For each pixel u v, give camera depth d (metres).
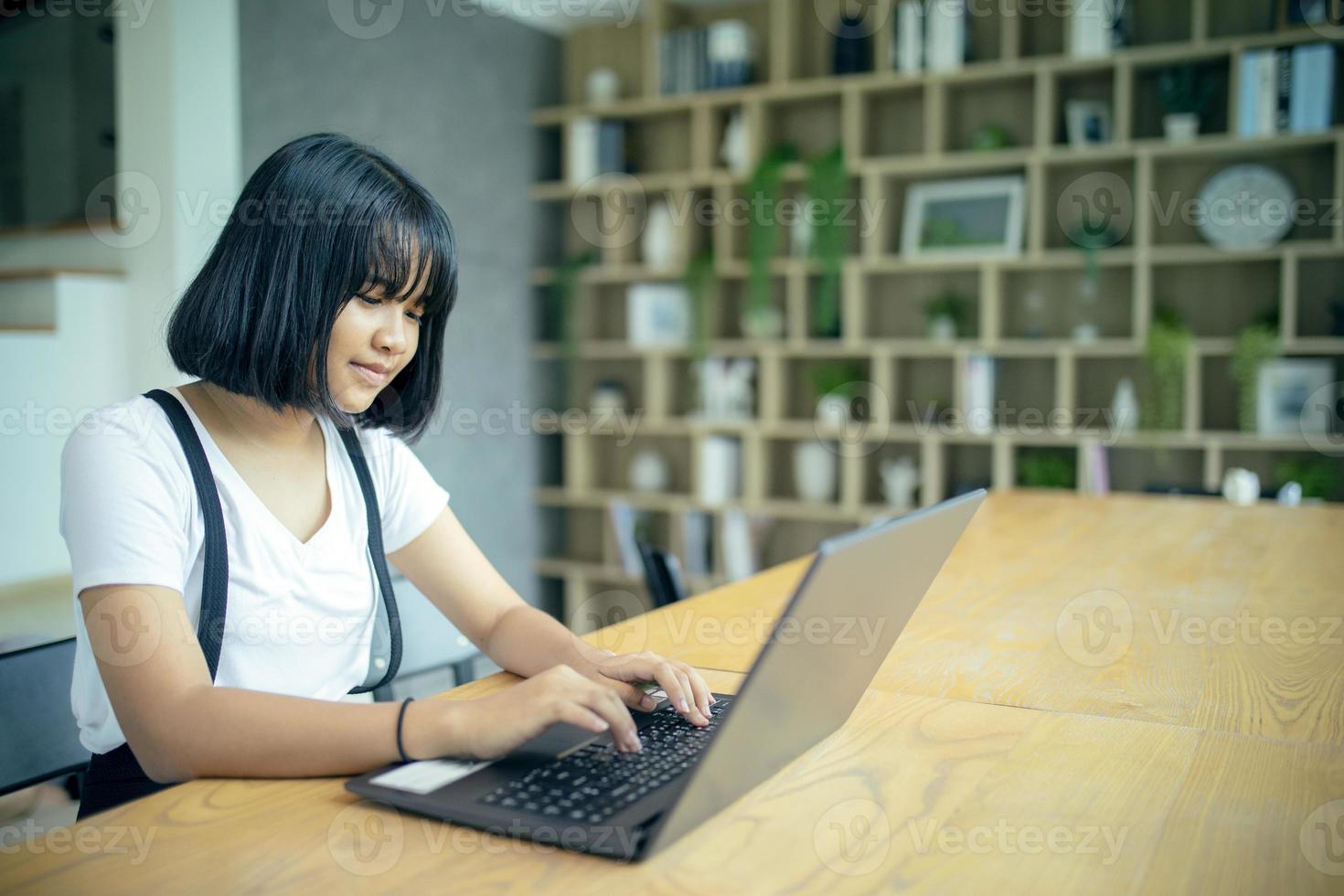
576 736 0.89
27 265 3.67
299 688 1.10
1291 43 3.47
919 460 4.27
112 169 3.52
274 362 0.98
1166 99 3.66
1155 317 3.85
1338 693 1.07
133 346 3.25
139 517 0.92
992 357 4.01
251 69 3.34
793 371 4.45
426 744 0.81
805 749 0.87
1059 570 1.75
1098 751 0.89
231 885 0.64
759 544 4.39
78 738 1.06
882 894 0.63
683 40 4.32
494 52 4.34
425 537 1.25
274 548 1.06
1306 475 3.60
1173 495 3.06
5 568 2.91
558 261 4.75
